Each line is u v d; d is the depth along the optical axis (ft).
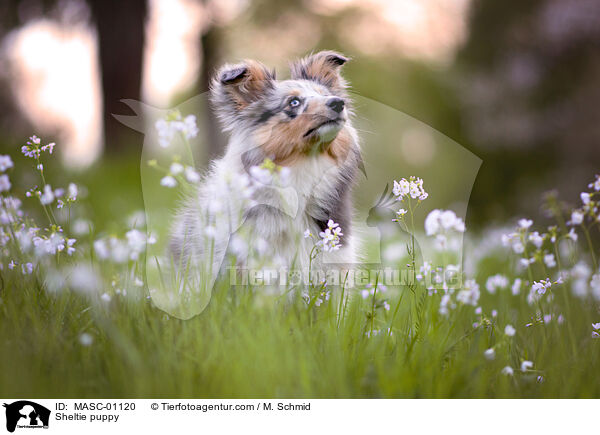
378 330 24.84
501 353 22.63
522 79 82.94
